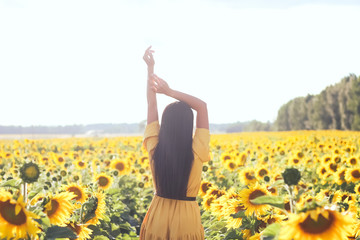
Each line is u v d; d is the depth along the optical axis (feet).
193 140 10.59
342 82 230.48
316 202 7.38
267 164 36.58
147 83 11.56
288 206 12.99
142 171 32.37
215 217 17.52
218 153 48.93
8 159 43.86
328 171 29.84
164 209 10.52
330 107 235.40
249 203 11.89
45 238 9.55
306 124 268.21
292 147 52.21
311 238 7.35
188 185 10.46
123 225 21.34
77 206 13.52
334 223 7.34
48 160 39.99
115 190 24.52
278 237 7.51
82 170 32.19
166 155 10.41
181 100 10.78
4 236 8.48
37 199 12.21
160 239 10.41
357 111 213.87
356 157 31.07
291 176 8.11
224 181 30.66
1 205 8.66
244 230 12.57
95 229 16.33
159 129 11.22
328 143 52.01
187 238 10.37
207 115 10.82
